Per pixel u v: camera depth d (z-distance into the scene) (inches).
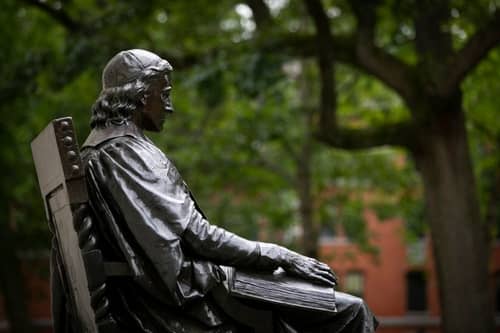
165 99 206.5
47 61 679.7
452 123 692.1
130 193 190.1
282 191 1213.1
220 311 195.5
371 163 1153.4
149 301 192.5
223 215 1160.2
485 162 937.5
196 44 820.6
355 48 694.5
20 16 918.4
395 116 960.9
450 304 699.4
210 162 1074.1
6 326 1598.2
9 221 1074.7
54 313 209.9
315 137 732.0
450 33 673.0
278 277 199.6
